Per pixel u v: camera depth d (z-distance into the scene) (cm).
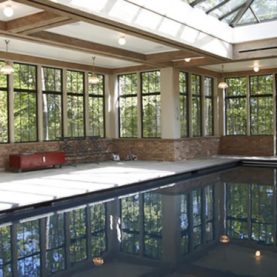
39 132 1168
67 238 528
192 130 1395
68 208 712
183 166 1138
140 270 407
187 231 554
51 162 1131
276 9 1016
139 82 1358
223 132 1535
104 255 457
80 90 1309
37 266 423
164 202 751
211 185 931
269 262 423
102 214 662
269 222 598
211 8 970
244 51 1101
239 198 777
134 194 841
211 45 1002
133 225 591
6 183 852
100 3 659
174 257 445
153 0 780
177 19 856
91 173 1013
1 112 1082
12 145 1093
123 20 709
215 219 620
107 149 1394
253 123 1487
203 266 413
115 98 1415
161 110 1297
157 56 1122
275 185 915
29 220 627
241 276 383
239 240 509
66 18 695
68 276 394
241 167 1270
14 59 1083
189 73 1373
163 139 1296
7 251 475
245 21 1086
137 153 1366
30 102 1150
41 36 843
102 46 995
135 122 1378
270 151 1442
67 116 1253
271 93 1442
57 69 1227
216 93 1521
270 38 1052
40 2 589
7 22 777
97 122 1375
